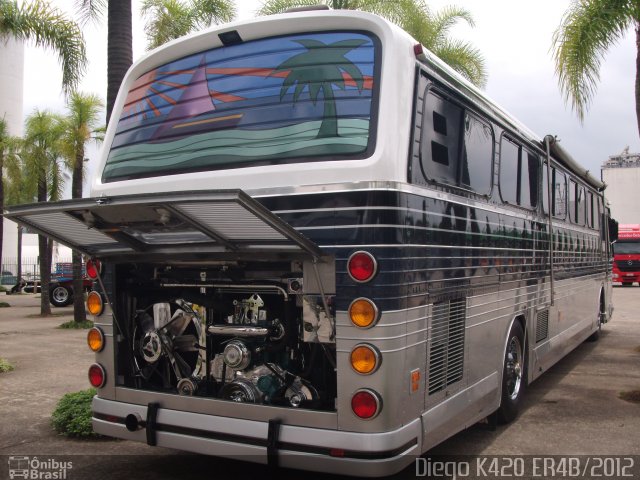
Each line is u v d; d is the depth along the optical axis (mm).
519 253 5945
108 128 4984
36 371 8602
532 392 7258
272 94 4117
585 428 5789
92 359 9570
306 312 3736
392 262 3535
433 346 4016
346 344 3561
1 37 10836
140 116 4770
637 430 5723
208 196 3170
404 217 3646
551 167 7328
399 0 11875
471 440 5418
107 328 4523
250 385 4020
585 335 9695
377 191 3557
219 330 4215
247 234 3576
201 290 4422
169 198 3291
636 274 29047
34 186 16844
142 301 4691
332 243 3623
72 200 3607
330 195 3658
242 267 4129
